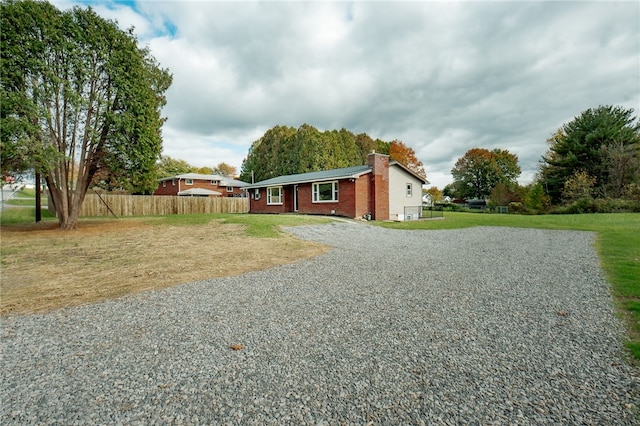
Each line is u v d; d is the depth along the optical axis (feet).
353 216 63.57
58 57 40.60
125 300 15.93
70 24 40.34
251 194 96.07
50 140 41.39
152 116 48.34
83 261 25.66
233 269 22.80
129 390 8.26
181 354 10.28
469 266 23.67
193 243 34.35
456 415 7.13
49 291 17.58
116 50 44.11
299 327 12.43
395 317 13.42
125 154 44.45
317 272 21.80
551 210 101.96
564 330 11.89
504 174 185.47
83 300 15.97
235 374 9.04
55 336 11.73
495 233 46.50
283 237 38.47
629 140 96.58
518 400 7.66
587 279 19.44
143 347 10.80
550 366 9.28
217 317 13.55
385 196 67.72
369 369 9.24
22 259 26.45
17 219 65.87
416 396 7.89
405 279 19.84
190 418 7.11
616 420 6.86
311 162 129.80
